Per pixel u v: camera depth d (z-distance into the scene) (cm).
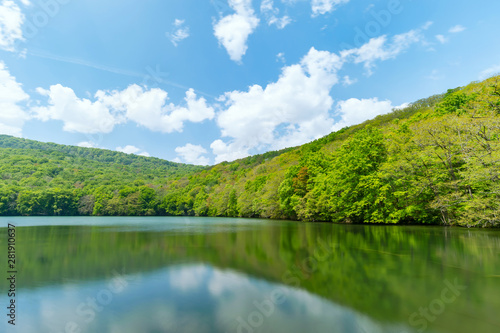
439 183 2903
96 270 1280
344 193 3738
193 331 698
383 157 3556
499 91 2711
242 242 2112
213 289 1008
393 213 3216
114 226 4150
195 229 3453
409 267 1221
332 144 8506
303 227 3372
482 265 1239
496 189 2284
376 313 777
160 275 1187
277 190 6075
